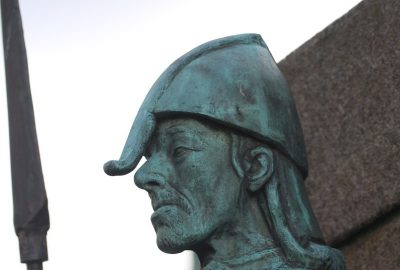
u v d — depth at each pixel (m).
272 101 6.03
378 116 7.03
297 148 6.07
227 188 5.96
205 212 5.95
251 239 5.96
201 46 6.12
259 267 5.93
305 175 6.16
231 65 6.04
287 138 6.03
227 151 5.99
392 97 6.98
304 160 6.11
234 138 5.99
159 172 5.99
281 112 6.05
